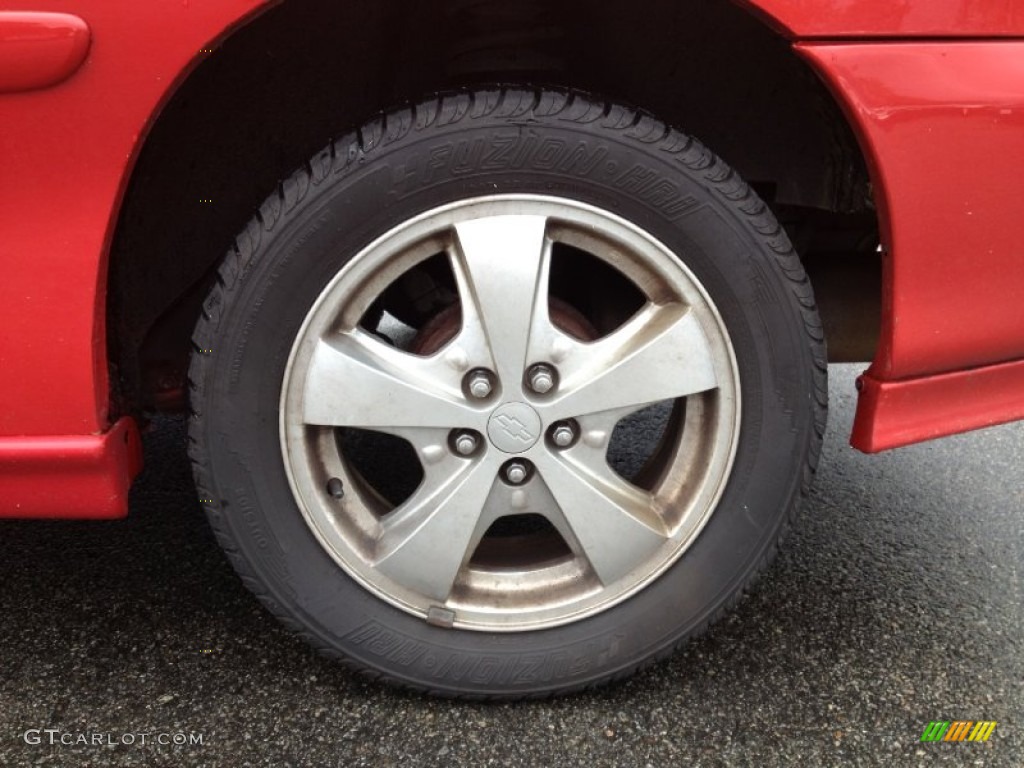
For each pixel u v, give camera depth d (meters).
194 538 2.19
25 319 1.33
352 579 1.55
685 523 1.57
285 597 1.54
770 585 2.05
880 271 1.97
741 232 1.42
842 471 2.69
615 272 1.78
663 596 1.60
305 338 1.42
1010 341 1.56
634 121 1.37
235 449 1.45
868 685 1.71
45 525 2.24
